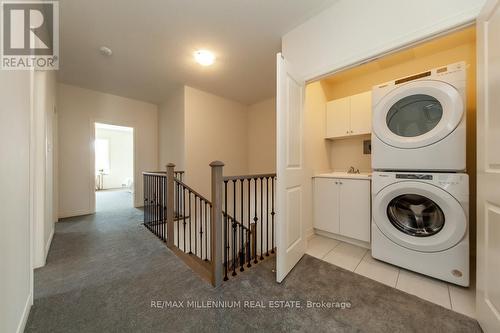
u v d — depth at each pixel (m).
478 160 1.14
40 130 1.92
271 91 3.95
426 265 1.61
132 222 3.27
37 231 1.84
